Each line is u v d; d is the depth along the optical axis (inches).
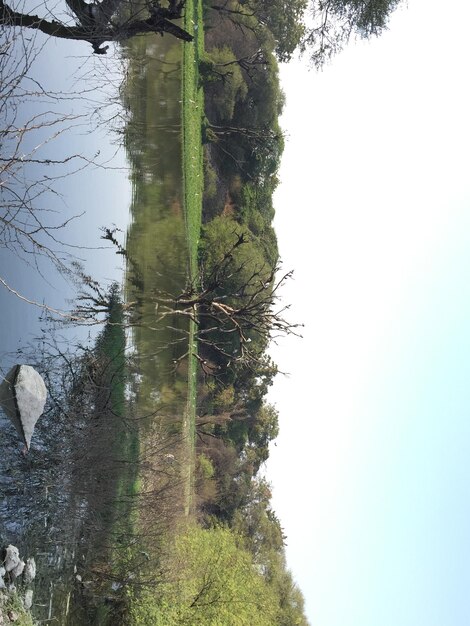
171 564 535.8
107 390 516.1
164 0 606.9
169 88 742.5
